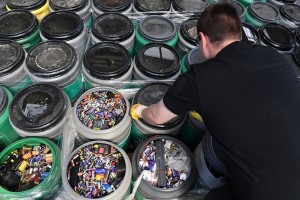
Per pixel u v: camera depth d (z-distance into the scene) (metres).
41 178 2.04
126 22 2.96
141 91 2.51
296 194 1.42
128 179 2.06
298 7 3.52
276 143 1.43
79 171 2.10
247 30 2.92
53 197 2.10
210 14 1.72
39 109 2.23
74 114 2.33
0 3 3.23
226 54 1.59
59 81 2.48
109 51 2.69
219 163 2.11
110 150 2.20
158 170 2.16
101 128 2.28
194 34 2.99
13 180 2.04
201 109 1.56
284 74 1.55
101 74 2.50
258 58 1.57
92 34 2.87
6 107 2.28
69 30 2.79
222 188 1.98
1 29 2.76
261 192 1.47
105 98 2.47
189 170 2.20
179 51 3.11
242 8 3.40
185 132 2.71
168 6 3.26
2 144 2.40
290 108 1.48
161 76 2.60
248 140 1.47
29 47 2.84
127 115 2.35
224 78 1.52
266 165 1.44
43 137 2.19
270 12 3.40
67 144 2.26
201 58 2.81
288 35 3.08
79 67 2.69
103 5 3.11
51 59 2.52
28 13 2.90
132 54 3.12
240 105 1.49
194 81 1.54
